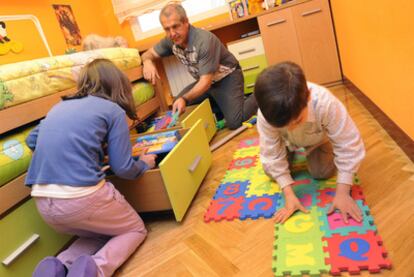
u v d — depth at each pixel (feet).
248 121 7.04
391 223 2.97
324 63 8.15
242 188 4.32
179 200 3.94
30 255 3.48
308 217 3.31
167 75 10.00
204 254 3.32
